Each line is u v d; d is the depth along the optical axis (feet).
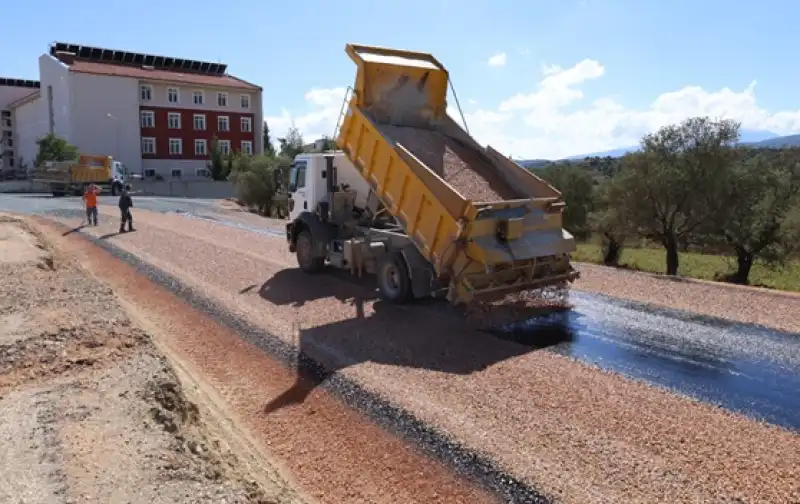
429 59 34.30
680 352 23.88
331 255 37.63
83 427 14.60
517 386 20.24
